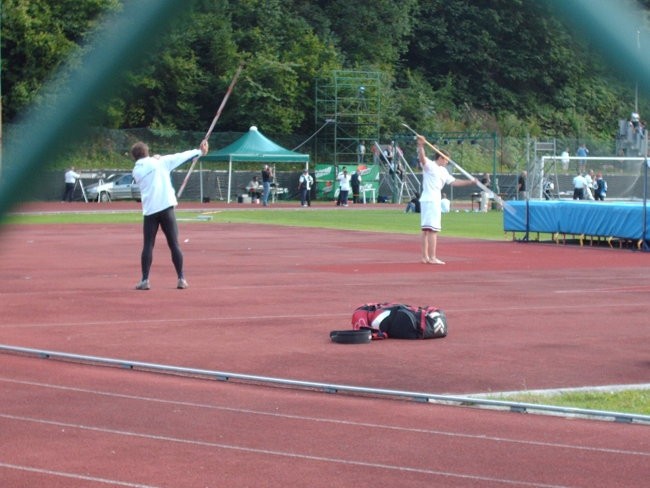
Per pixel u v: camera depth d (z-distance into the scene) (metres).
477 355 14.30
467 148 83.44
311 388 12.15
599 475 8.62
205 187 76.88
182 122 73.25
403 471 8.76
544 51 83.94
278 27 76.19
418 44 85.69
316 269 26.94
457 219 56.78
